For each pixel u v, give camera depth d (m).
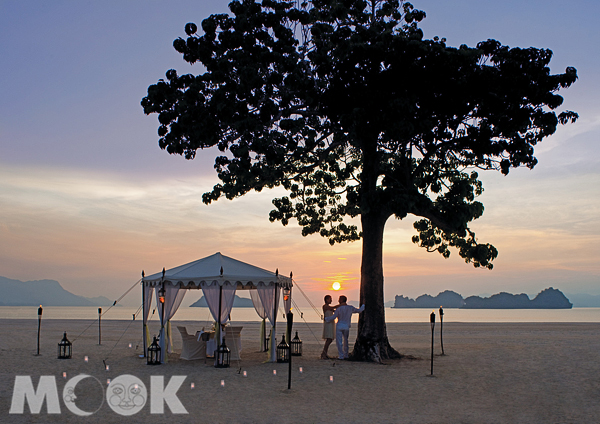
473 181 19.48
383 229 17.62
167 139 16.20
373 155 16.88
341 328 17.02
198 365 15.62
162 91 15.91
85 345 21.42
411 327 38.69
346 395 11.33
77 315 93.88
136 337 25.80
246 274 16.55
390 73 14.60
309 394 11.38
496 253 18.30
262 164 16.53
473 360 16.77
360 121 14.81
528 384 12.79
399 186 17.16
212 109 15.23
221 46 15.76
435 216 16.81
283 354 16.95
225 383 12.56
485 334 29.83
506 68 14.54
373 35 15.24
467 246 18.73
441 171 18.41
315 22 16.33
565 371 14.59
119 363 15.97
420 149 17.06
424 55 14.48
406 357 17.27
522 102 15.02
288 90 15.99
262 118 15.12
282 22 15.73
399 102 14.19
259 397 11.02
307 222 21.77
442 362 16.31
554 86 14.80
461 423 9.14
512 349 19.84
